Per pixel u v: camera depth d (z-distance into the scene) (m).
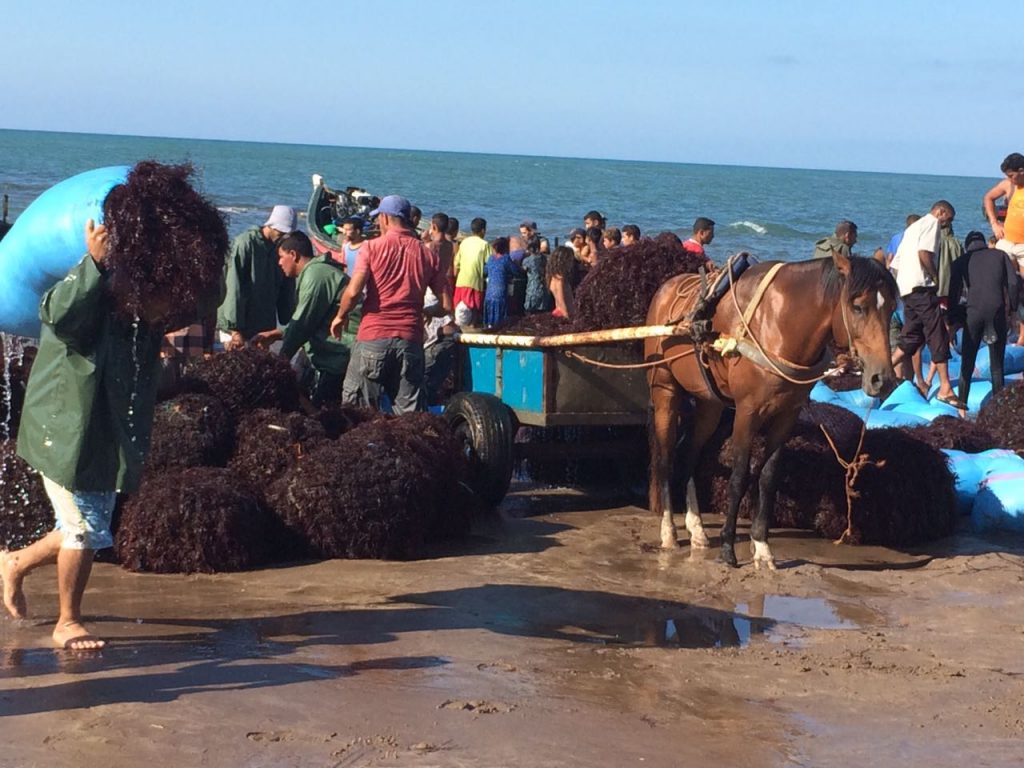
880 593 7.99
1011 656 6.66
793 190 133.38
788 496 9.66
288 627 6.62
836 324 7.95
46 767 4.54
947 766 5.06
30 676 5.57
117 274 5.45
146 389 5.80
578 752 4.97
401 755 4.82
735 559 8.65
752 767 4.93
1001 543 9.57
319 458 8.33
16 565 6.31
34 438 5.67
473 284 16.09
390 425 8.99
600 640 6.74
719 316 8.62
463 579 7.89
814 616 7.43
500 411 9.69
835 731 5.41
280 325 11.37
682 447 10.15
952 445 11.05
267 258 10.81
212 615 6.81
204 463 8.48
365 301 9.93
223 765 4.65
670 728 5.33
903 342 14.93
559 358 9.62
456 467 9.05
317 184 20.50
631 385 9.83
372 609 7.08
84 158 109.94
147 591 7.30
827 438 9.23
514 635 6.70
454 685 5.73
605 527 9.63
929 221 14.60
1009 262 13.70
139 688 5.45
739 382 8.43
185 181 5.72
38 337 6.98
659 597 7.71
